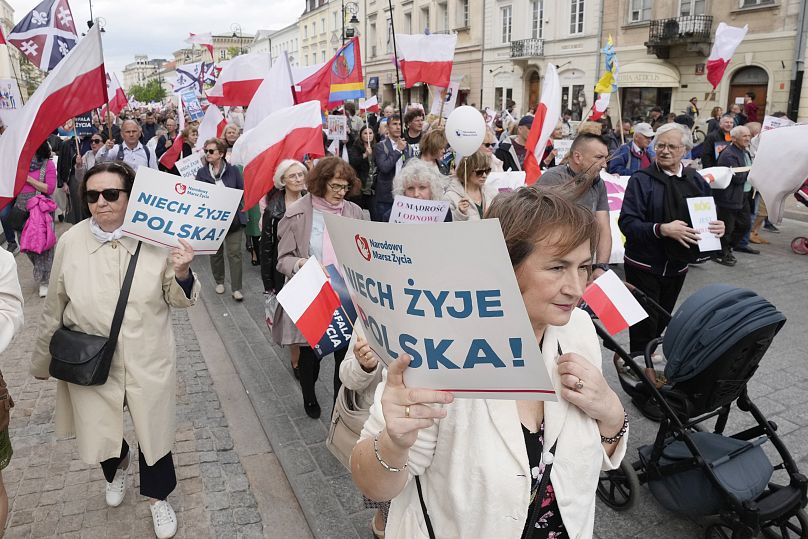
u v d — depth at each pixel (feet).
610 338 9.82
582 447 4.77
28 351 17.70
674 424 9.38
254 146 18.90
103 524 10.28
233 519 10.47
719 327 9.39
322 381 15.80
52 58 25.44
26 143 12.98
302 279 7.82
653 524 10.27
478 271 3.46
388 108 50.88
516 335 3.53
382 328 4.12
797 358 16.56
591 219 4.42
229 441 12.93
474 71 110.83
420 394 3.99
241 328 19.71
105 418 9.13
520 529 4.47
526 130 27.07
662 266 14.65
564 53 90.17
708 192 14.76
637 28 78.54
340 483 11.36
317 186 13.19
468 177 15.16
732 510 9.09
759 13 64.69
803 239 28.12
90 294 8.87
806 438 12.67
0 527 8.08
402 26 132.36
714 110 47.67
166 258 9.27
